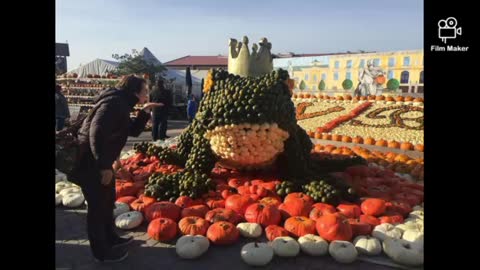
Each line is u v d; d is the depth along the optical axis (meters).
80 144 3.56
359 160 6.55
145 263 3.79
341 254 3.74
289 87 5.35
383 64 18.36
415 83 17.44
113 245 3.99
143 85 3.81
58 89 12.15
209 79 5.48
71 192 5.50
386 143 8.60
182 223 4.31
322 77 21.12
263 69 5.91
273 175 5.70
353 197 5.03
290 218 4.35
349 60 19.80
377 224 4.39
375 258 3.85
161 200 5.04
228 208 4.78
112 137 3.51
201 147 5.51
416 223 4.28
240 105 4.90
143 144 6.95
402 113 10.45
